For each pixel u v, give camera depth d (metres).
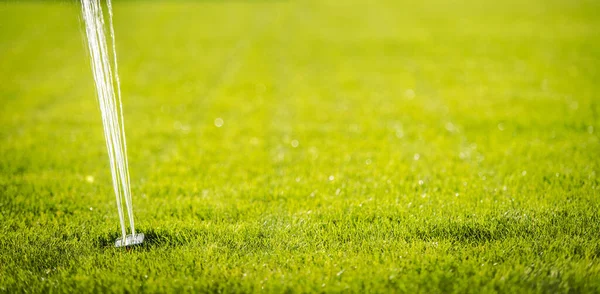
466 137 7.03
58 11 21.12
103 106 3.57
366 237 4.06
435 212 4.44
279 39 16.33
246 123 8.12
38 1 23.77
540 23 17.86
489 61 12.59
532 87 9.88
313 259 3.72
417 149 6.61
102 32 3.43
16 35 16.77
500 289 3.25
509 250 3.74
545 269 3.45
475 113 8.25
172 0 25.47
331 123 8.02
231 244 3.99
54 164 6.14
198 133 7.58
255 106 9.21
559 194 4.74
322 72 12.05
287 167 6.02
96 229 4.29
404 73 11.74
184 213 4.66
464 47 14.47
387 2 24.92
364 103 9.28
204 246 3.93
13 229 4.34
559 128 7.12
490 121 7.72
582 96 8.90
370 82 10.98
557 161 5.77
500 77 10.91
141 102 9.53
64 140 7.12
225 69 12.45
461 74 11.38
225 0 25.19
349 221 4.36
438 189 5.12
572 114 7.75
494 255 3.67
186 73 12.01
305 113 8.66
